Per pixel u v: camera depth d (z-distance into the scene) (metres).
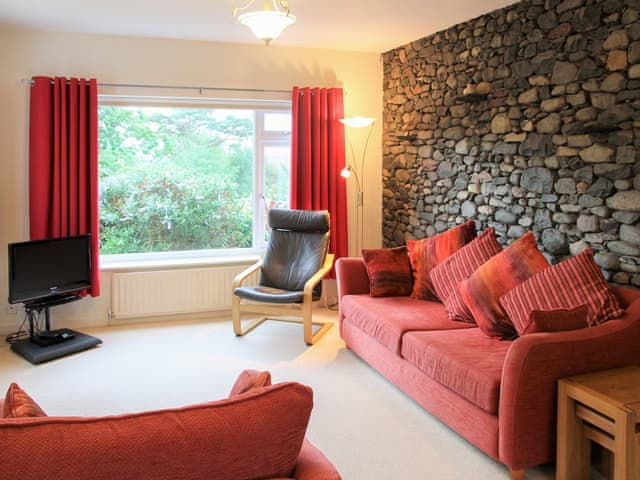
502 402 2.35
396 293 3.99
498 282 3.11
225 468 1.14
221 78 4.94
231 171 5.30
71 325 4.70
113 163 4.94
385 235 5.61
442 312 3.52
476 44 4.19
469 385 2.52
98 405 3.14
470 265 3.53
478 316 3.11
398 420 2.96
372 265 4.07
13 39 4.39
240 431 1.14
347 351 4.10
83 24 4.29
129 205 5.02
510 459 2.33
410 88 5.05
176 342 4.31
